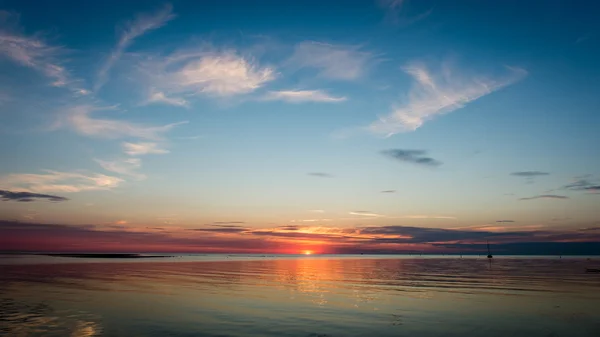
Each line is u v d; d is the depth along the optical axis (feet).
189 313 81.25
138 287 130.93
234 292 118.52
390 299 103.65
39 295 106.52
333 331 65.77
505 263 407.03
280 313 81.87
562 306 91.81
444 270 253.85
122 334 62.75
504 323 72.64
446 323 72.38
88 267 256.52
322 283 151.33
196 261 434.71
